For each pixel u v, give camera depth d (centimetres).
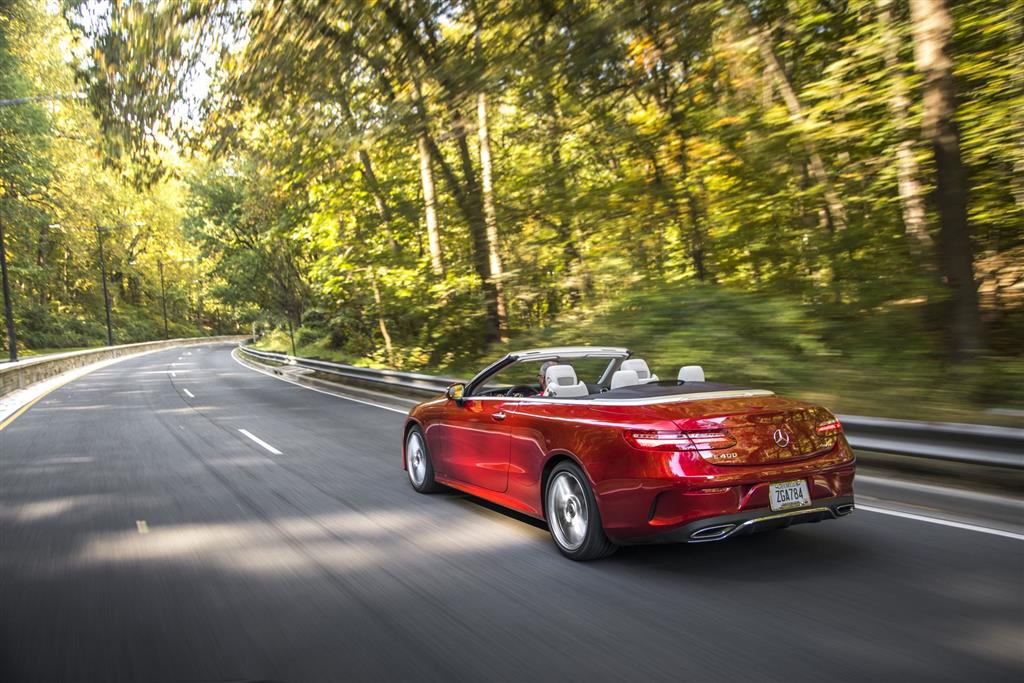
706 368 1017
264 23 1299
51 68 4088
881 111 1139
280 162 1546
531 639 346
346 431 1146
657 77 1328
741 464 412
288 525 577
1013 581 403
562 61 1228
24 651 347
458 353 2092
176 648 346
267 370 3161
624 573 440
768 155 1206
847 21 1295
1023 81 986
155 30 1291
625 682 300
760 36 1242
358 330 2883
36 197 5006
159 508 642
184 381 2461
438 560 479
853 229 1220
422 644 344
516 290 1816
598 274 1484
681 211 1435
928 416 729
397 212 2167
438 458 656
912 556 451
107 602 409
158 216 7531
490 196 1703
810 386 930
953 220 875
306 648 343
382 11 1282
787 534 510
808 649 324
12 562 490
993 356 885
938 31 855
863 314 1116
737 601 386
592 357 615
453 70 1280
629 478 424
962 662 307
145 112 1391
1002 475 579
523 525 569
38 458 936
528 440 518
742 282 1403
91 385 2345
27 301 5994
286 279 3834
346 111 1391
